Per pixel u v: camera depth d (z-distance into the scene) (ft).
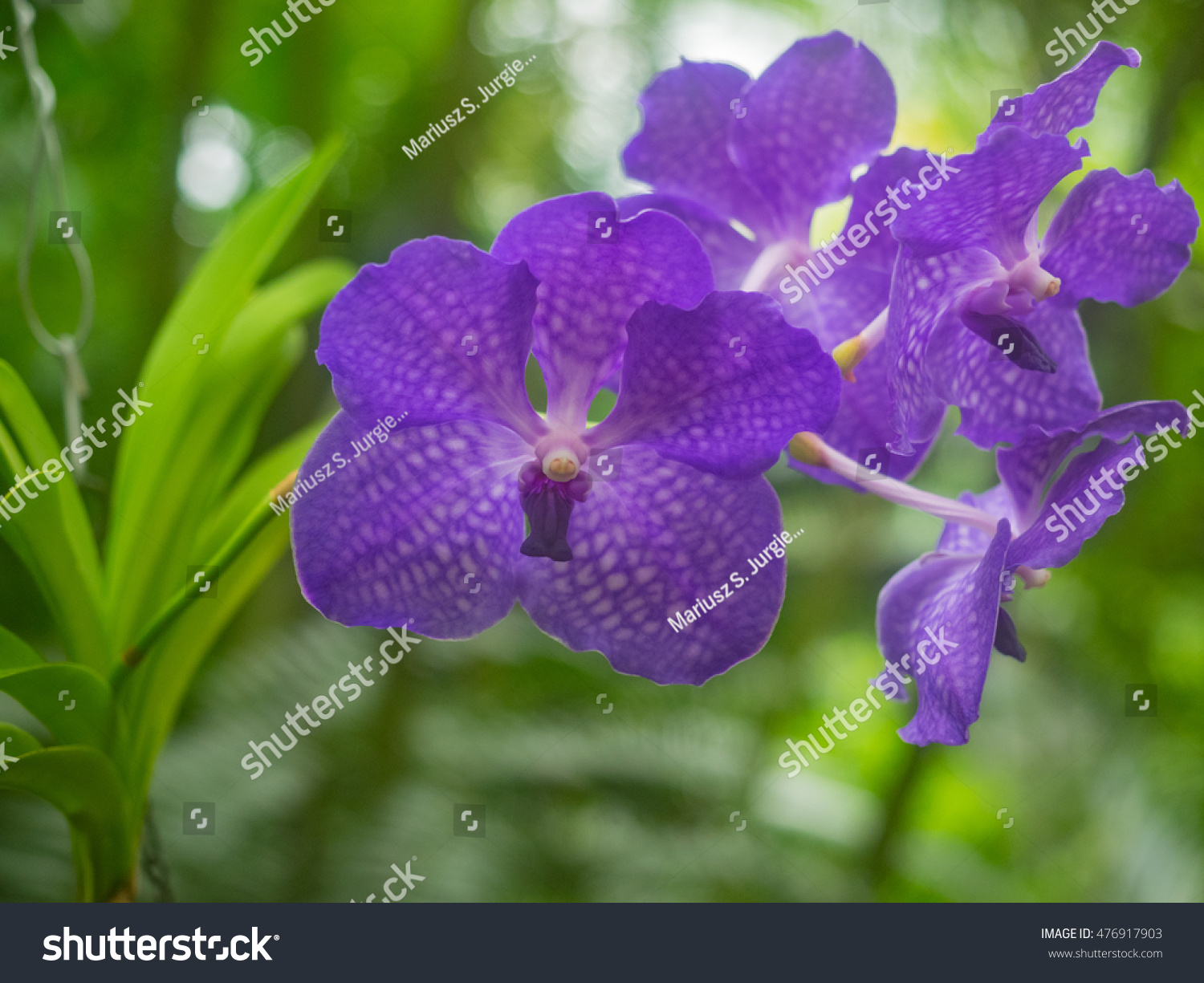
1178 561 3.23
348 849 2.59
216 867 2.43
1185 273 2.97
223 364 1.47
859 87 1.40
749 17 3.36
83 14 2.81
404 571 1.30
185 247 4.03
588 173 4.06
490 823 2.77
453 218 3.49
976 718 1.28
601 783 2.90
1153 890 2.64
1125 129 3.26
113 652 1.41
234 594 1.44
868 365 1.40
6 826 2.43
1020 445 1.34
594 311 1.29
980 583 1.30
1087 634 3.34
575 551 1.33
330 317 1.25
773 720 3.40
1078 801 3.20
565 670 3.19
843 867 3.39
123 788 1.39
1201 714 3.15
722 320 1.26
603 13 3.49
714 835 2.92
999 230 1.31
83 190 3.54
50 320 3.48
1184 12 2.89
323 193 3.34
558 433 1.31
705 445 1.31
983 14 3.03
